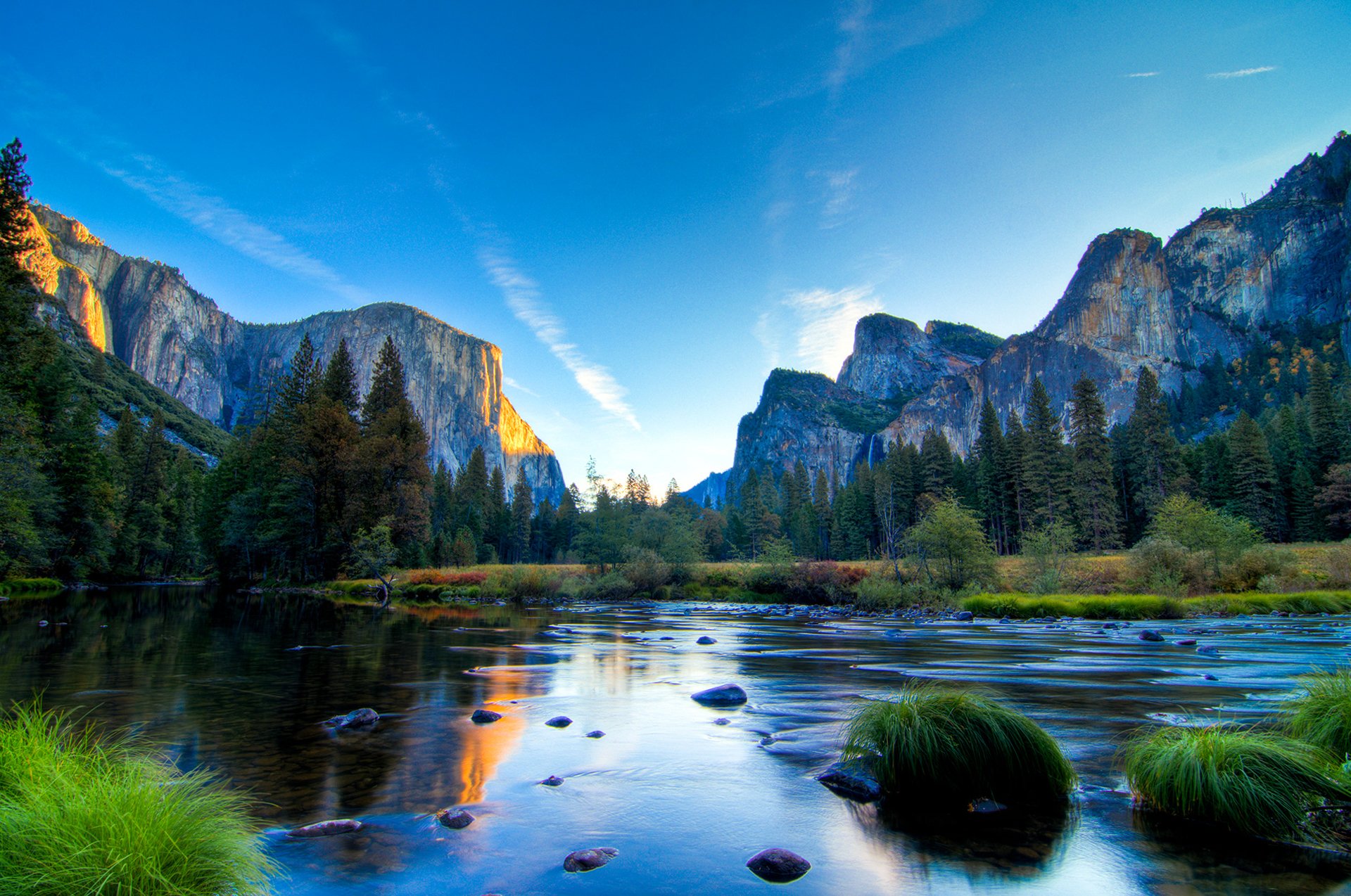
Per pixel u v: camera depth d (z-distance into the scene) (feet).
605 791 21.93
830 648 64.85
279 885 14.46
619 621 99.25
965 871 15.90
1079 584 132.57
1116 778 23.22
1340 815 17.65
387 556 156.97
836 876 15.57
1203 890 14.73
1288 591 121.29
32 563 147.33
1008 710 22.33
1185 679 44.68
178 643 60.70
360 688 40.68
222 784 21.65
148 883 11.54
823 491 441.27
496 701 37.35
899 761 21.75
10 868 11.22
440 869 15.70
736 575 178.09
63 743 17.76
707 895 14.51
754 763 25.35
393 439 178.60
